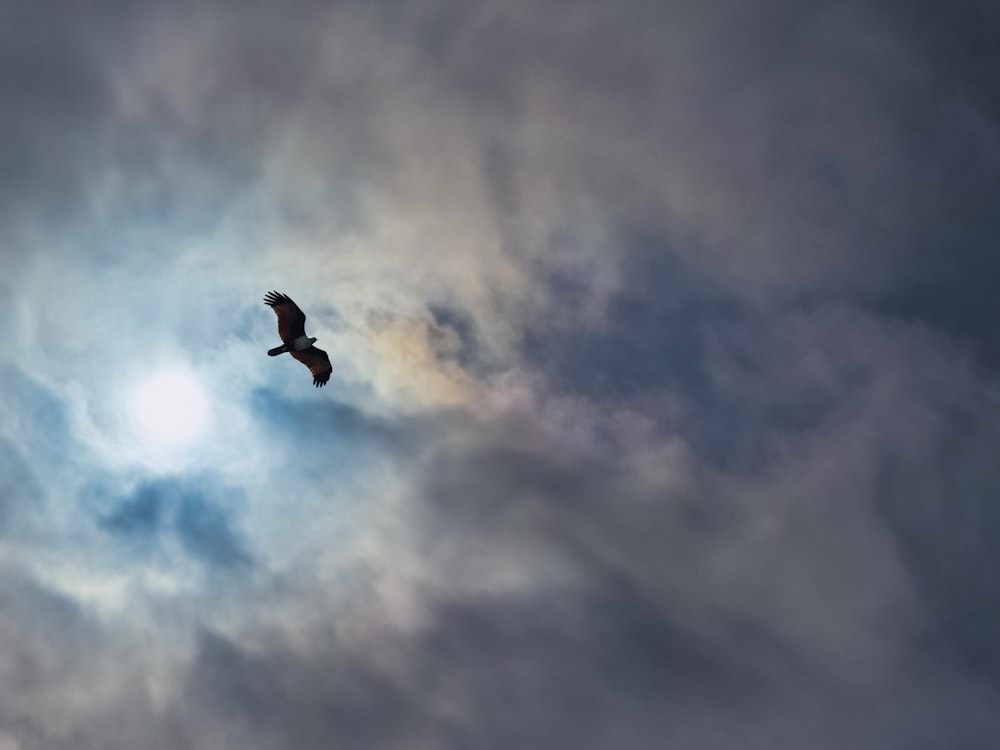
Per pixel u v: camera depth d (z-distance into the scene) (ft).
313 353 51.26
